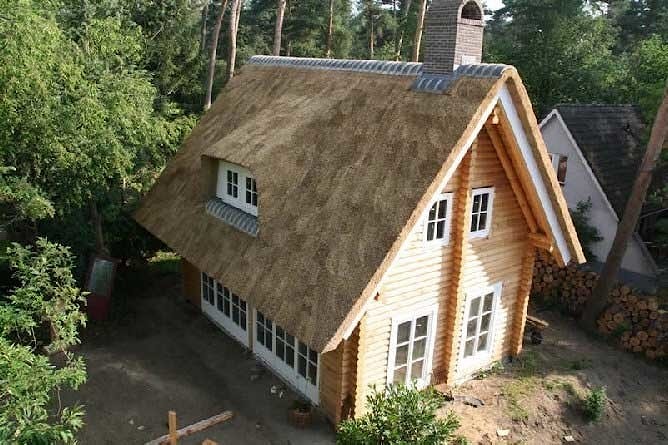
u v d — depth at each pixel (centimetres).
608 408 1346
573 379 1421
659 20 4616
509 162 1228
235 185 1457
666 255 2228
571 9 3256
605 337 1659
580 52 3200
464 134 1013
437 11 1131
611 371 1489
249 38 4581
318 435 1173
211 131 1742
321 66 1525
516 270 1414
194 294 1744
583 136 2228
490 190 1263
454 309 1266
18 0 1138
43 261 1059
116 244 1928
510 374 1430
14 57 1135
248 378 1379
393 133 1132
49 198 1434
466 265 1282
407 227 985
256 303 1116
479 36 1141
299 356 1287
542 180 1204
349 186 1123
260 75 1783
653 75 2409
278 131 1398
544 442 1217
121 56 1691
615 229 2123
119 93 1447
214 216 1462
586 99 3150
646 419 1331
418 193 1002
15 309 1023
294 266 1101
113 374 1375
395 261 997
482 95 1031
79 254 1697
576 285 1778
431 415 840
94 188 1598
